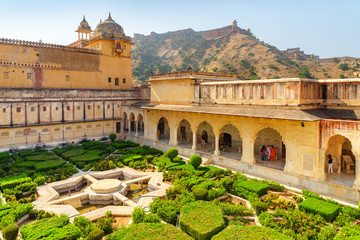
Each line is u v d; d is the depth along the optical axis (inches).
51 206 613.6
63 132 1279.5
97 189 697.6
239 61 4510.3
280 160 882.1
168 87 1184.8
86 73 1461.6
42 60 1306.6
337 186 643.5
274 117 720.3
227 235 448.8
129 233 460.8
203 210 543.8
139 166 911.7
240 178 754.8
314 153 683.4
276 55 4426.7
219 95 958.4
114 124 1472.7
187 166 877.2
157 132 1348.4
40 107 1201.4
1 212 543.5
